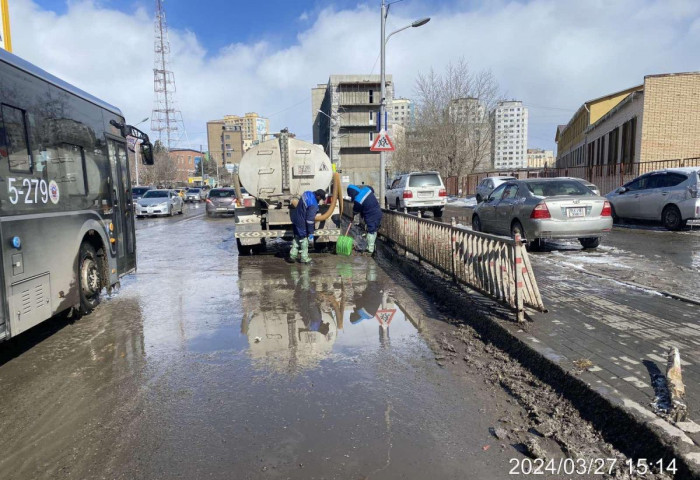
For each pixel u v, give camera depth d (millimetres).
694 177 13102
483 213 12648
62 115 5871
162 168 78625
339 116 81188
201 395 4105
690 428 3041
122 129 8039
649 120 21719
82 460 3170
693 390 3564
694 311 5652
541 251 10641
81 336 5836
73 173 6133
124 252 7969
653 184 14289
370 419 3631
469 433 3424
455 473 2955
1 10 9508
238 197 11281
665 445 2922
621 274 7957
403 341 5426
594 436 3334
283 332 5828
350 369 4613
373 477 2918
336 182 11336
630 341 4656
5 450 3318
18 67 4906
